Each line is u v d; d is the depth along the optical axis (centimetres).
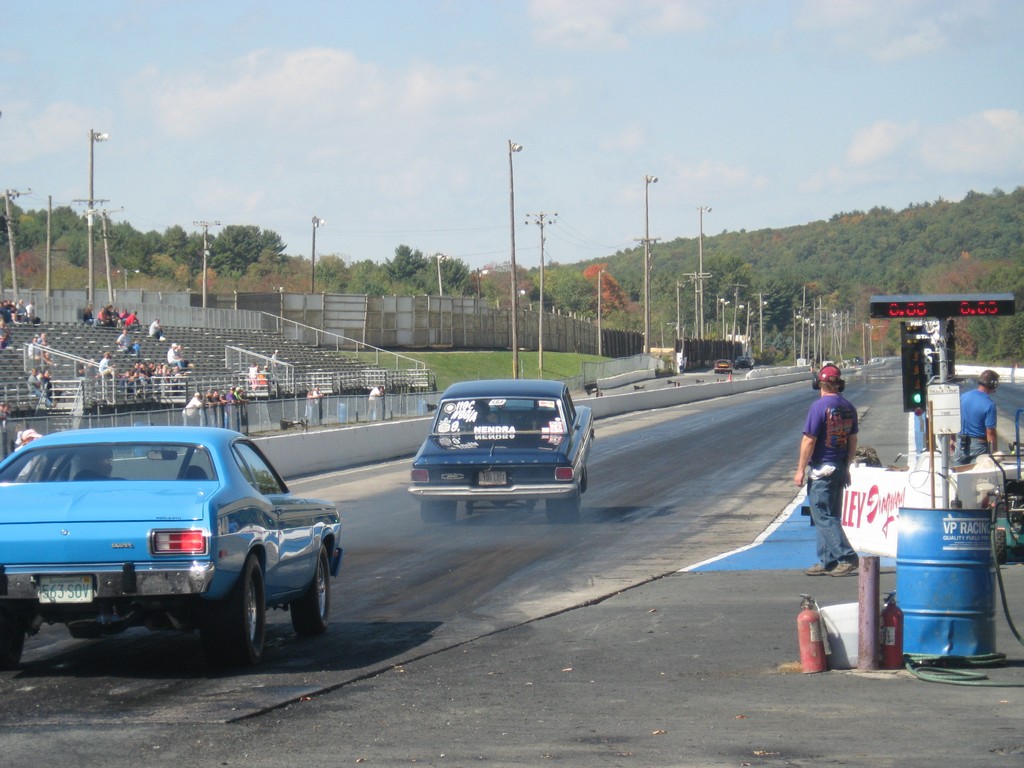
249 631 1185
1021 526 1781
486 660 1218
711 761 821
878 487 1986
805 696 1017
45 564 1108
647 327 15425
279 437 3953
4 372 5959
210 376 7294
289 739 901
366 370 9525
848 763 808
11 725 952
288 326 10819
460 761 833
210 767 824
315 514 1441
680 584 1725
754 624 1380
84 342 7194
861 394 9919
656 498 3123
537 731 917
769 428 6019
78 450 1255
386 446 4928
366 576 1892
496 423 2650
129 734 919
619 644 1287
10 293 10831
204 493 1161
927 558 1108
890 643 1120
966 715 935
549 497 2481
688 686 1071
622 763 821
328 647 1317
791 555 2038
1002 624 1337
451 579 1841
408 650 1284
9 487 1192
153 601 1118
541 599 1633
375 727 938
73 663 1233
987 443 2231
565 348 16162
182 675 1163
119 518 1117
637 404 8781
